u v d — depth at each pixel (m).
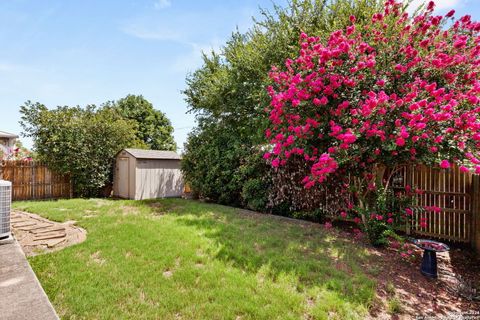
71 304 2.28
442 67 3.59
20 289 2.25
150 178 10.52
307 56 4.04
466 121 3.04
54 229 4.48
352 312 2.28
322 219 5.79
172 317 2.16
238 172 7.37
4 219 3.54
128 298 2.42
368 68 3.77
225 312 2.22
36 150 9.43
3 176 8.78
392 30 4.15
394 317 2.27
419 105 3.08
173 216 5.70
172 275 2.86
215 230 4.54
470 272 3.31
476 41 3.83
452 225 4.47
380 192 4.25
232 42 9.45
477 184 4.07
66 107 10.12
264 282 2.76
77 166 9.71
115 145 10.95
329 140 3.91
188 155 9.31
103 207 6.79
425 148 3.30
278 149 4.32
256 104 7.93
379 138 3.38
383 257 3.62
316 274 2.96
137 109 22.72
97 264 3.10
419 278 3.03
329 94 3.74
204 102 9.92
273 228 4.94
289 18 7.37
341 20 6.44
